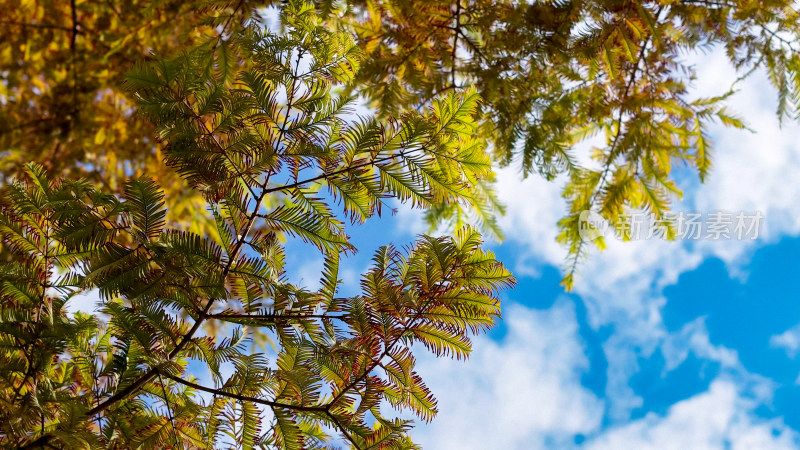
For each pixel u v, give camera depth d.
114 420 1.18
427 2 1.78
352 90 1.71
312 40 1.28
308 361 1.25
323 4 1.60
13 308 1.15
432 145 1.26
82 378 1.23
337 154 1.25
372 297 1.26
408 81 1.78
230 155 1.23
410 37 1.81
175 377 1.20
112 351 1.25
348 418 1.24
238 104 1.21
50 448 1.11
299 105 1.24
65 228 1.14
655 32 1.74
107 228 1.16
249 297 1.24
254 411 1.22
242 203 1.23
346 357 1.25
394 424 1.25
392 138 1.25
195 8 1.71
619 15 1.81
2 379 1.13
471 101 1.27
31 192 1.14
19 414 1.10
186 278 1.20
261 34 1.27
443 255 1.25
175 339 1.23
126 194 1.16
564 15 1.78
